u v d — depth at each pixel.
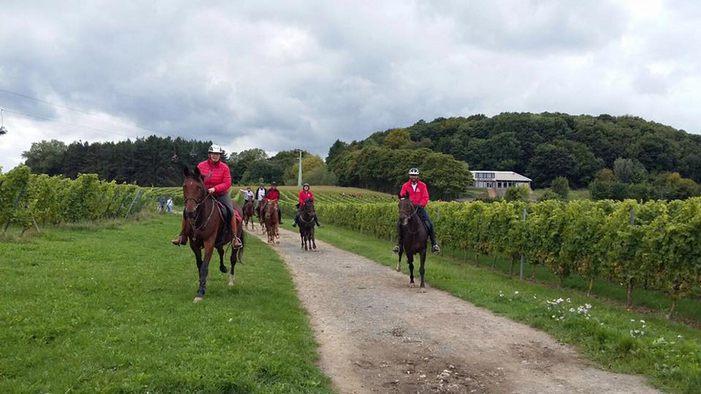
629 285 13.41
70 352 6.42
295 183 136.25
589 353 8.14
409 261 14.61
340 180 142.38
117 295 9.57
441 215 25.48
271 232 26.44
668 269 12.02
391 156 126.56
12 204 16.22
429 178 115.19
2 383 5.44
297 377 6.52
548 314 10.23
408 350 8.27
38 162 112.06
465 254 23.20
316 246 25.80
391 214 32.44
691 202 12.61
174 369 6.03
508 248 18.75
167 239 20.72
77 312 8.07
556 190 109.75
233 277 12.82
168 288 10.79
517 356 8.06
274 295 11.54
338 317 10.38
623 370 7.37
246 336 7.66
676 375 6.90
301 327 9.09
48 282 9.88
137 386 5.57
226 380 5.89
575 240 15.26
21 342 6.63
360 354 8.00
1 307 7.93
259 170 153.12
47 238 16.64
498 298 12.00
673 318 12.17
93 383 5.58
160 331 7.47
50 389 5.39
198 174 10.65
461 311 11.11
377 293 13.07
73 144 113.44
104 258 13.70
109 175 109.12
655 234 12.54
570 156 130.25
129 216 31.73
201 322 8.19
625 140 132.00
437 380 6.98
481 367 7.54
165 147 111.25
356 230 43.09
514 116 156.62
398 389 6.62
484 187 133.88
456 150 156.50
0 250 13.03
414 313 10.87
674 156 115.56
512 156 146.25
